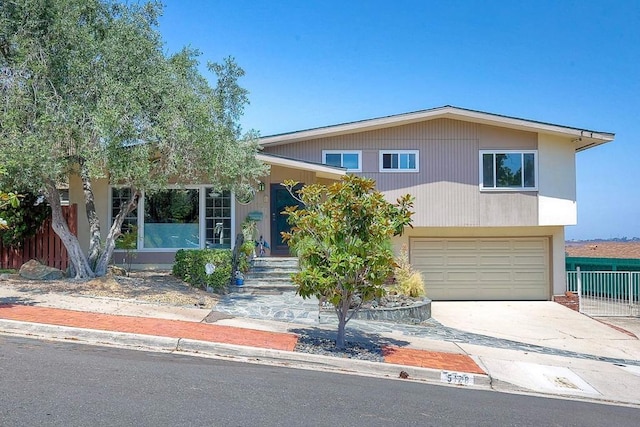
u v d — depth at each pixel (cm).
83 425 473
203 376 670
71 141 1091
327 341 936
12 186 1121
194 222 1661
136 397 562
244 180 1396
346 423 536
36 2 1114
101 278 1267
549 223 1786
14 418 481
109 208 1627
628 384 866
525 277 1878
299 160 1593
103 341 832
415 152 1794
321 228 858
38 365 662
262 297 1339
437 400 663
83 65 1091
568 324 1487
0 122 1035
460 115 1741
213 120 1214
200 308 1136
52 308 996
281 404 580
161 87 1112
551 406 694
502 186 1792
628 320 1648
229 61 1361
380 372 812
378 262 845
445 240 1884
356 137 1795
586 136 1734
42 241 1536
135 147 1088
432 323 1333
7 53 1161
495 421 591
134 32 1155
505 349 1046
